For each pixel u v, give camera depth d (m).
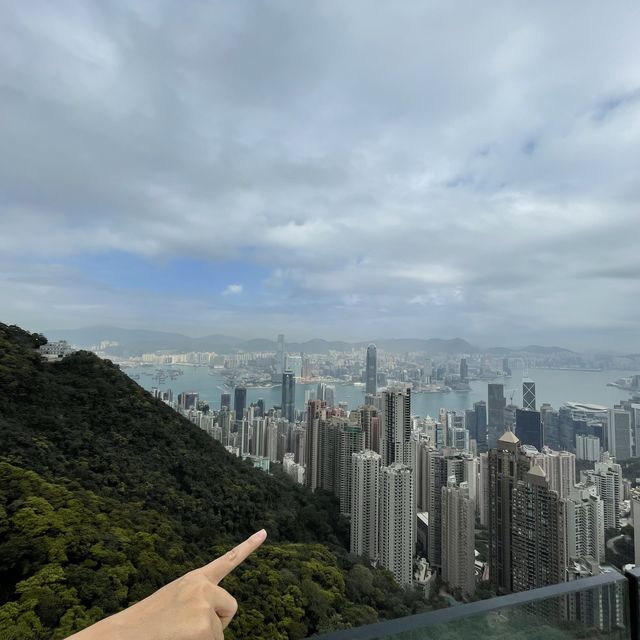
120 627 0.52
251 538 0.75
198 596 0.60
